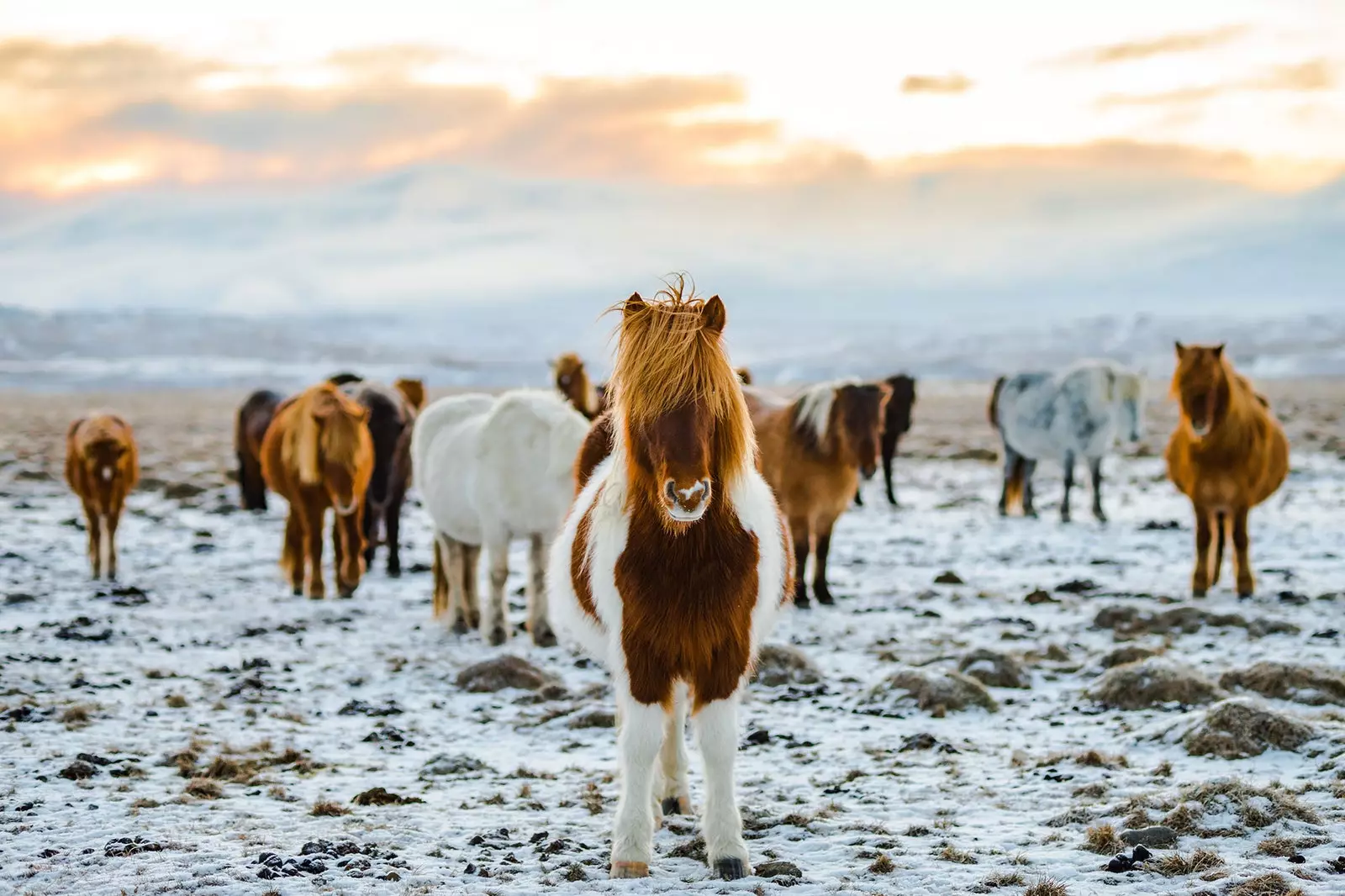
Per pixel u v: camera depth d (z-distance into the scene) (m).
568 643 11.24
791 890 4.95
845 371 156.38
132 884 4.96
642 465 5.10
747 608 5.24
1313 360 141.38
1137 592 13.84
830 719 8.33
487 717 8.54
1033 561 16.62
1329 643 10.59
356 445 13.27
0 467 31.14
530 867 5.29
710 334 5.09
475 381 132.12
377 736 7.89
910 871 5.19
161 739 7.70
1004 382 21.77
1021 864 5.26
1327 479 27.00
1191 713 7.40
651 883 5.02
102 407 74.31
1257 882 4.75
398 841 5.70
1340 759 6.64
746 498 5.25
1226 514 13.86
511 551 18.84
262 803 6.38
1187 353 12.62
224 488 27.19
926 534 19.86
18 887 4.94
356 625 12.33
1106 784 6.39
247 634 11.71
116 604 13.29
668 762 6.19
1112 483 28.23
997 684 9.32
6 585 14.50
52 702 8.63
